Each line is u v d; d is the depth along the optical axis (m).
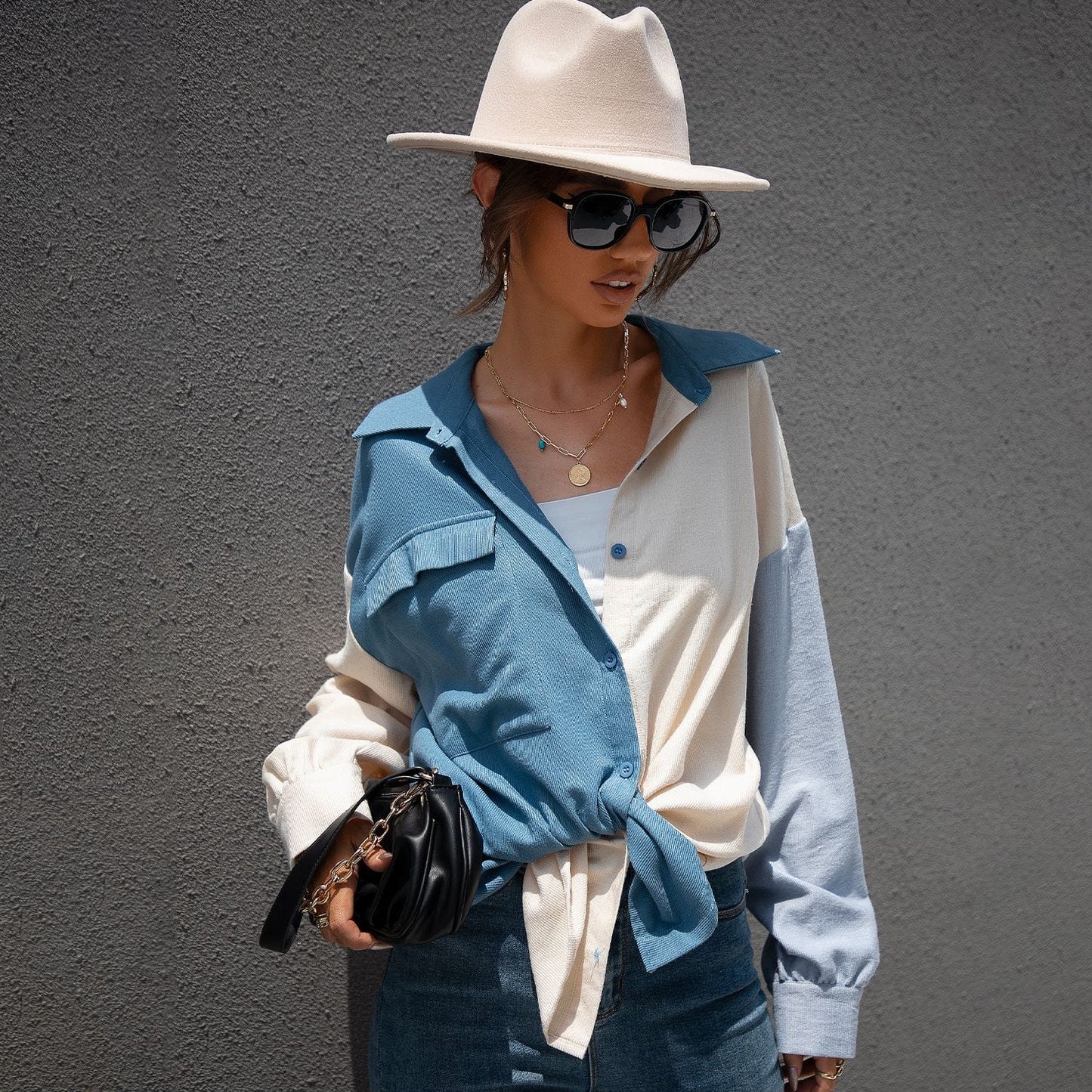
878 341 2.01
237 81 1.72
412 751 1.50
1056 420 2.13
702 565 1.38
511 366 1.48
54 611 1.76
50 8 1.66
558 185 1.29
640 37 1.27
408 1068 1.42
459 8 1.79
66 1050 1.85
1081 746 2.23
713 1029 1.41
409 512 1.41
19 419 1.72
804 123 1.94
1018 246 2.07
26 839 1.80
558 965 1.33
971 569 2.11
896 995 2.17
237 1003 1.90
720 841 1.38
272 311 1.77
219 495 1.79
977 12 2.00
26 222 1.69
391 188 1.79
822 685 1.53
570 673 1.34
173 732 1.82
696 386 1.41
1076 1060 2.29
